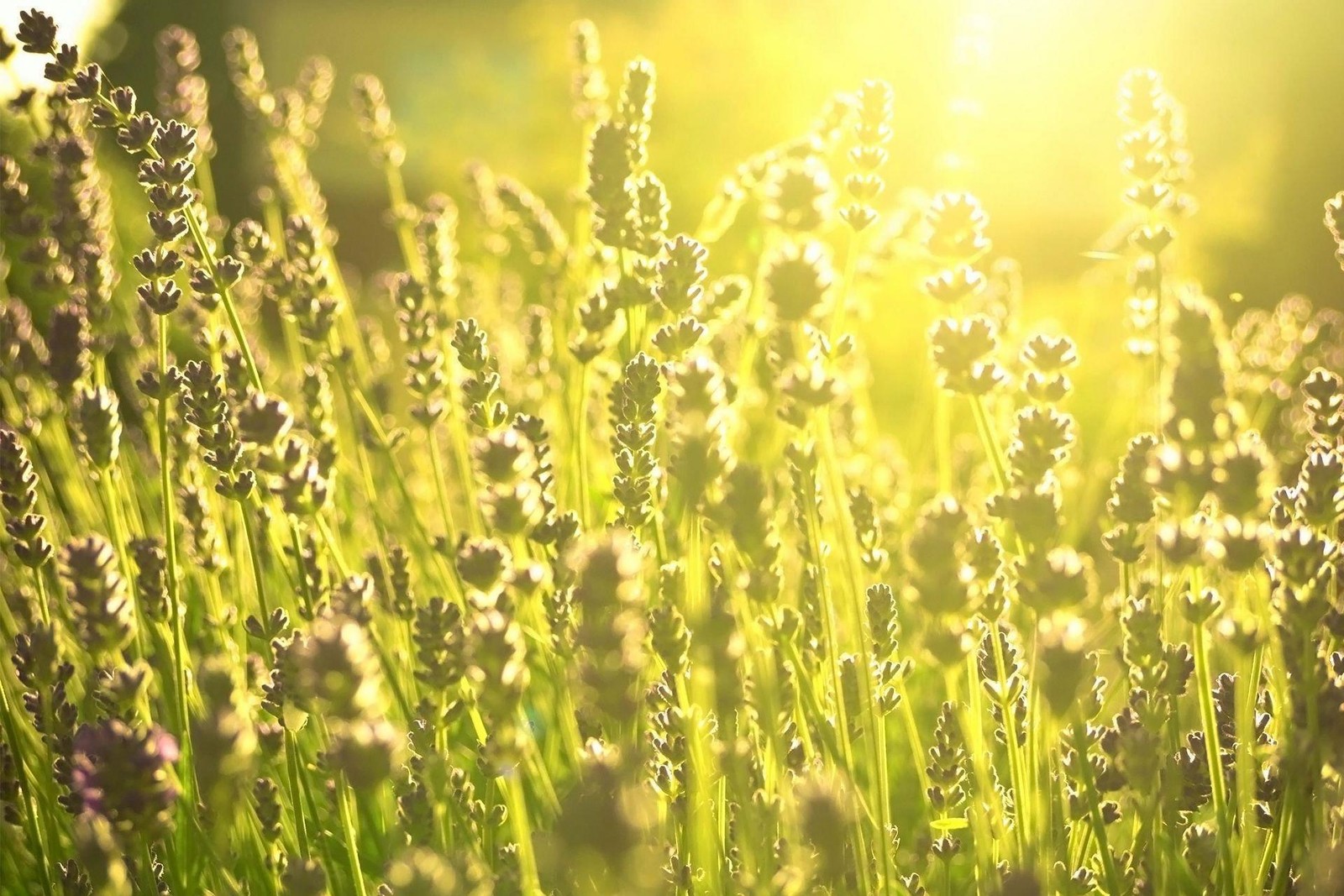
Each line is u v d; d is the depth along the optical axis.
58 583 0.74
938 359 0.63
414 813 0.64
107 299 0.79
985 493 0.97
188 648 0.77
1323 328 1.12
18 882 0.71
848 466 0.93
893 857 0.67
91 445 0.69
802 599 0.68
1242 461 0.59
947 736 0.67
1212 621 0.72
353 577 0.63
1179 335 0.60
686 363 0.59
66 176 0.79
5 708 0.68
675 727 0.64
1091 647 0.82
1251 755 0.63
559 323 0.95
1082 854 0.67
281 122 1.00
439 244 0.89
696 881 0.63
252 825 0.69
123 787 0.55
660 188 0.75
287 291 0.80
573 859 0.54
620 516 0.70
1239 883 0.65
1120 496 0.66
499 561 0.59
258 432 0.63
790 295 0.59
